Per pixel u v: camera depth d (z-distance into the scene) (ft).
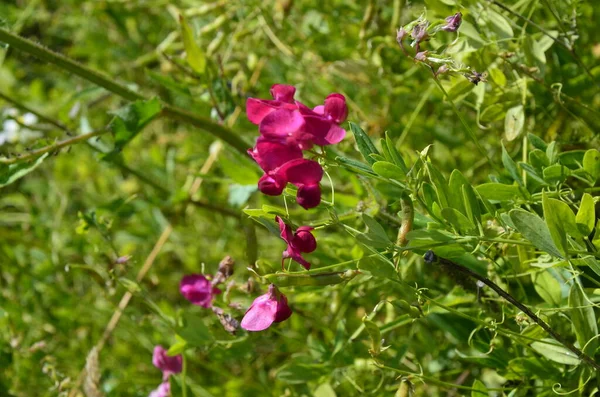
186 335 2.04
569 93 2.06
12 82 3.24
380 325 2.02
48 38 3.45
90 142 2.42
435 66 1.82
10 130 2.84
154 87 2.88
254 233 1.94
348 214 1.95
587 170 1.82
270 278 1.76
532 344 1.84
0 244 2.55
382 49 2.28
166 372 2.16
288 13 2.34
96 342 2.41
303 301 2.11
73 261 2.55
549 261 1.82
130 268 2.19
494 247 1.89
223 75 2.29
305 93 2.38
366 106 2.32
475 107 2.04
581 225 1.72
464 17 1.96
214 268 2.52
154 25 2.96
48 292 2.49
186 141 2.75
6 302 2.40
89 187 2.93
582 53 2.11
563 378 1.86
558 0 2.05
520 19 2.07
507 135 1.97
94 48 2.99
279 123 1.72
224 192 2.61
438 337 2.16
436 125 2.31
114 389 2.27
